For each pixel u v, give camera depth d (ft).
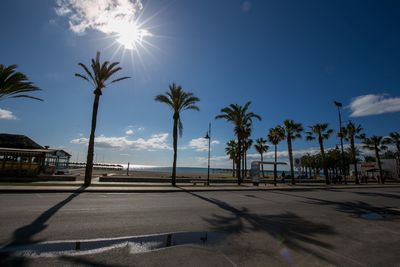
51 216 27.81
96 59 83.71
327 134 154.10
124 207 36.19
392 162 246.88
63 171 135.44
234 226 26.48
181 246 19.16
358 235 24.84
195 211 35.01
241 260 16.75
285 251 18.98
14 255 16.06
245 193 68.85
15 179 81.87
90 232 22.02
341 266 16.46
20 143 110.83
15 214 28.17
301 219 32.07
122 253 17.22
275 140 171.94
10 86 76.64
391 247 21.03
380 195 72.59
